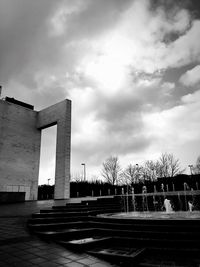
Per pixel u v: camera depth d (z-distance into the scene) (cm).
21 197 1961
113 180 5034
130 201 1777
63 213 931
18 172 2853
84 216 888
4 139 2803
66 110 2853
